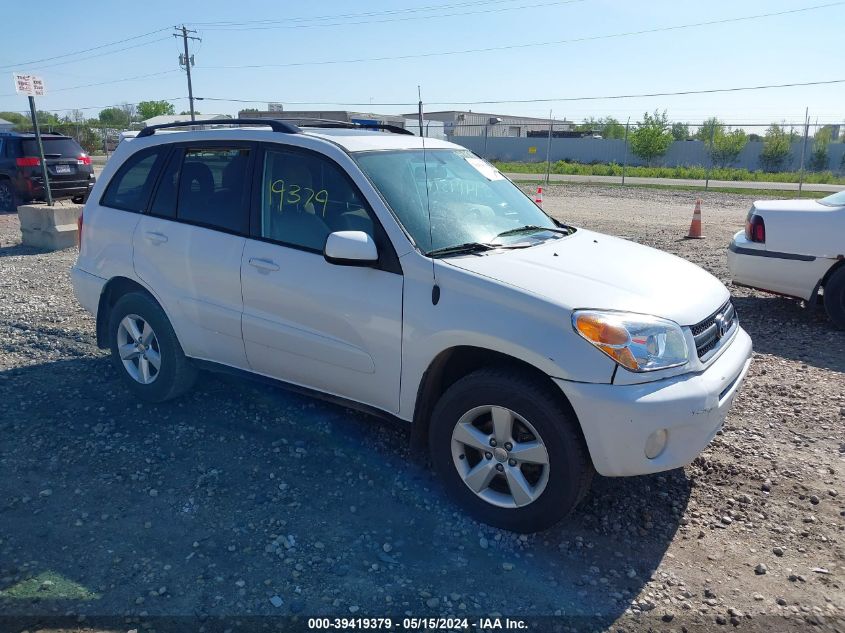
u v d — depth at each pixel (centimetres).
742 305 786
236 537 342
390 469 408
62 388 517
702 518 367
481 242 391
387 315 367
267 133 431
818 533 355
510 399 333
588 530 356
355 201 393
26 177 1560
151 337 483
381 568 322
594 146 5141
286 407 488
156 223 468
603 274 362
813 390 534
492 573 321
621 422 311
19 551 328
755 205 733
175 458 416
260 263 412
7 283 858
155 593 302
